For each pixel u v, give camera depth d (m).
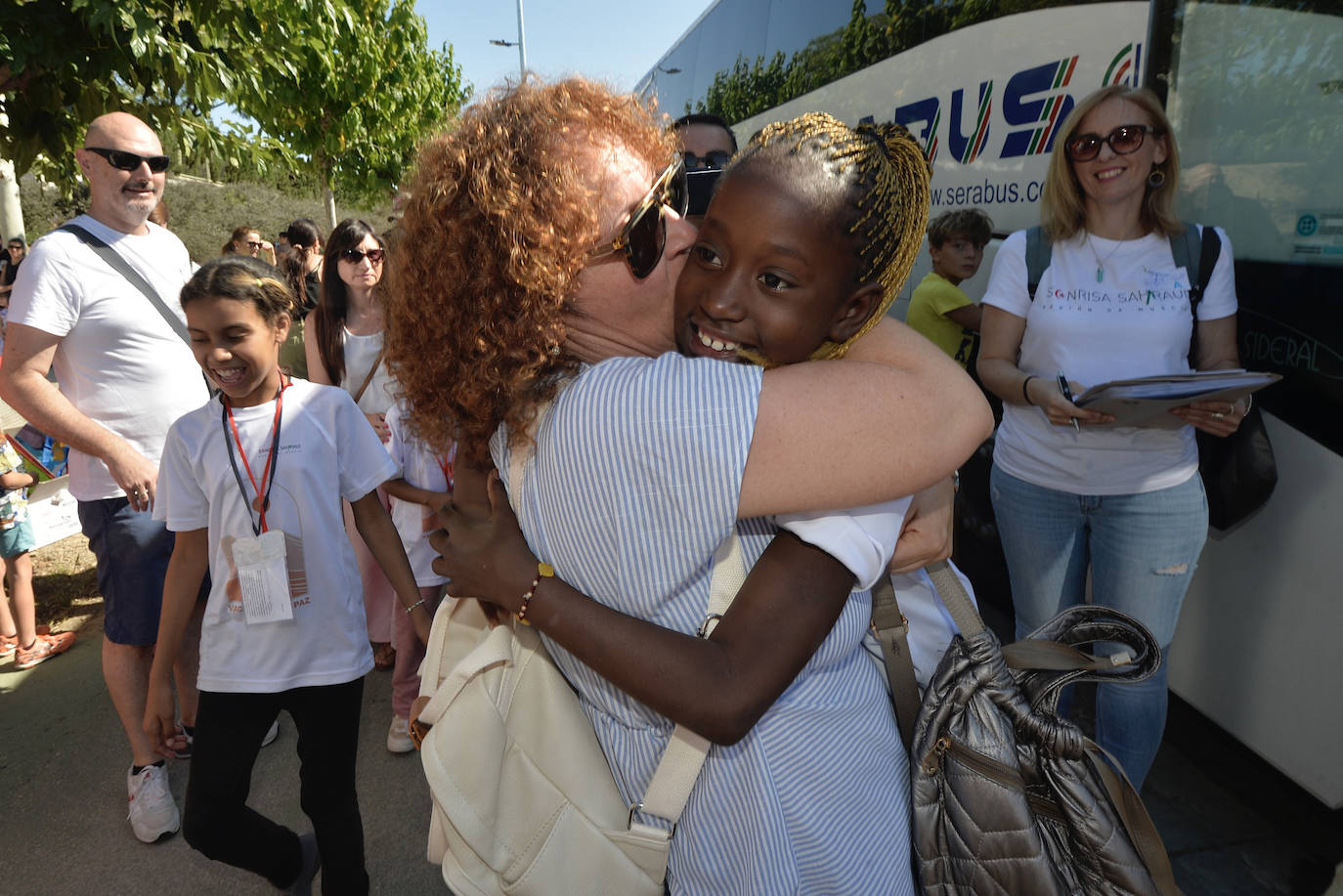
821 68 4.38
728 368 0.82
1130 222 2.19
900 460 0.83
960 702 1.00
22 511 3.93
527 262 0.82
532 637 0.99
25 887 2.56
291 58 5.67
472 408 0.88
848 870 0.92
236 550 1.95
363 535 2.25
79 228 2.74
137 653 2.73
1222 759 2.64
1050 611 2.42
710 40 6.03
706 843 0.91
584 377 0.85
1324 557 2.13
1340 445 2.07
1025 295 2.35
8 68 4.13
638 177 0.91
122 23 3.96
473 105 0.89
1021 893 0.96
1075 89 2.76
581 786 0.94
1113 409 1.97
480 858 0.94
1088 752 1.01
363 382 3.25
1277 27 2.17
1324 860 2.29
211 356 1.94
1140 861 0.98
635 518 0.82
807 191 0.81
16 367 2.54
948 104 3.36
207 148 5.15
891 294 0.90
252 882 2.55
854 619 0.94
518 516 0.93
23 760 3.22
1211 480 2.26
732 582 0.88
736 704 0.82
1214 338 2.21
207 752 1.97
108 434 2.63
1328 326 2.08
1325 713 2.17
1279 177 2.19
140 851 2.70
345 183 15.62
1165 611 2.22
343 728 2.08
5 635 4.02
